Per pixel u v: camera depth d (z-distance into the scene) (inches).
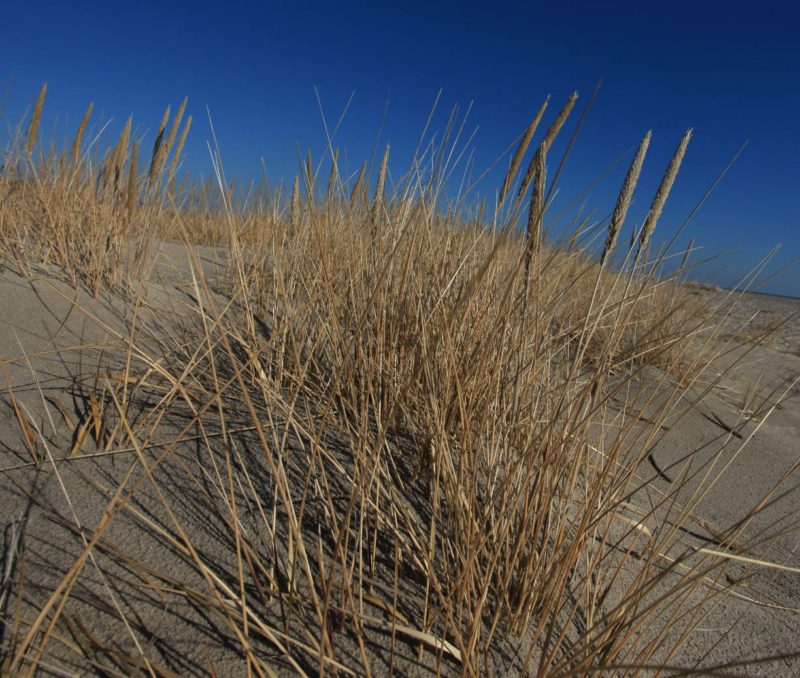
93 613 32.6
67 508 41.4
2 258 89.4
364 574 40.8
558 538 38.2
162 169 82.7
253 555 40.4
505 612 38.8
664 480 68.2
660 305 122.1
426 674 33.7
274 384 65.7
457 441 50.2
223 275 125.0
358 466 45.0
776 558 53.4
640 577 37.3
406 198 66.7
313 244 79.0
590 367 66.1
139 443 52.4
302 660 32.6
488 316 54.7
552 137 36.4
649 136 34.9
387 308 65.5
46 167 109.3
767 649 40.1
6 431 50.7
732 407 98.0
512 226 37.0
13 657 27.2
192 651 31.7
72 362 66.8
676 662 37.6
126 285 94.0
